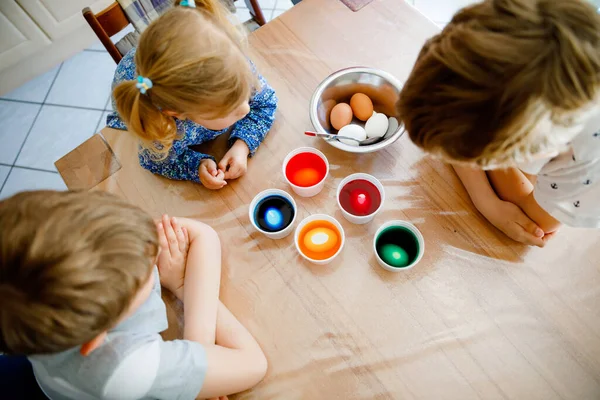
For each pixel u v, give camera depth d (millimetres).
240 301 767
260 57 992
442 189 827
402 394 677
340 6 1028
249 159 898
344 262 778
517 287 734
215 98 718
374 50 969
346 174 859
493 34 443
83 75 2020
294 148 899
